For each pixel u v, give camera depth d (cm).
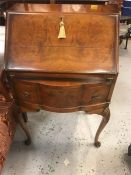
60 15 129
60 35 127
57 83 128
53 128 193
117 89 240
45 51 129
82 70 127
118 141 182
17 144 178
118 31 129
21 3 179
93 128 193
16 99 145
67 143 180
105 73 127
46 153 172
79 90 129
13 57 129
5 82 137
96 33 129
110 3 190
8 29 129
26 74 130
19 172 158
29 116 204
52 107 142
